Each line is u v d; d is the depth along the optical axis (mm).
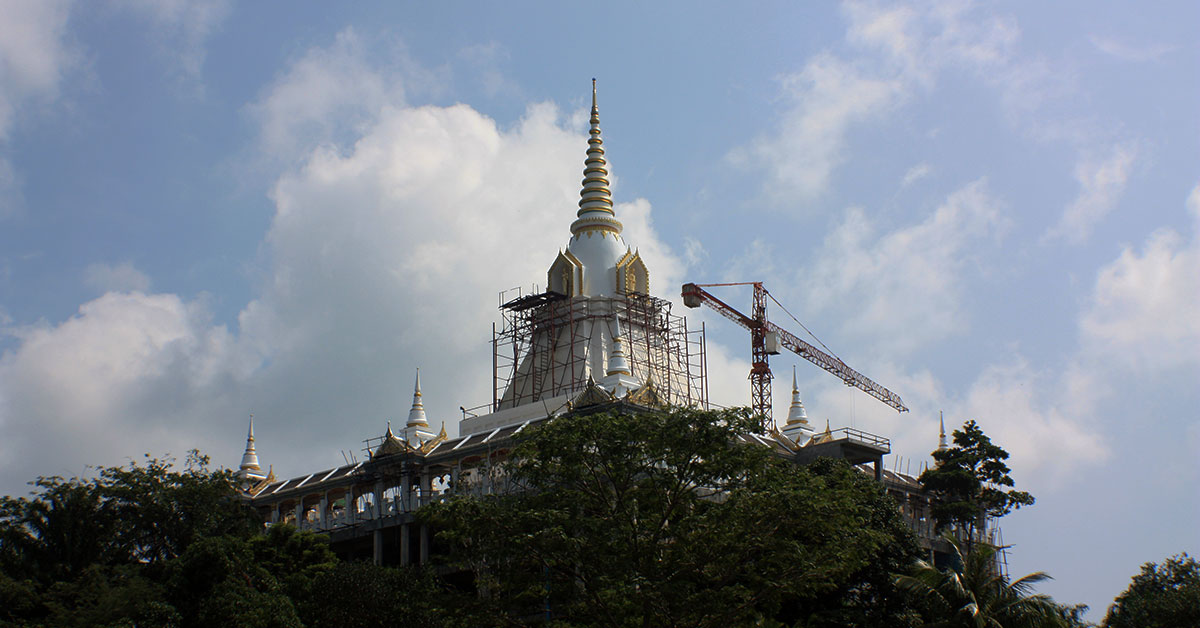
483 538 75562
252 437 141625
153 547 97938
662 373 141125
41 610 87250
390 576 86688
